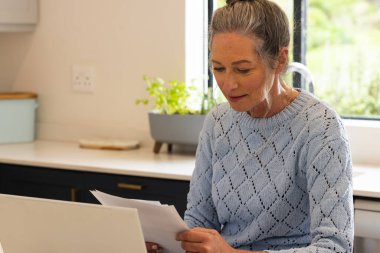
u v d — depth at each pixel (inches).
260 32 77.0
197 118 132.6
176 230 75.8
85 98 155.4
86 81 154.3
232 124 87.5
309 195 79.7
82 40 154.0
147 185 123.2
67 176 131.7
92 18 152.2
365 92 256.5
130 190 125.0
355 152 129.8
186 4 141.5
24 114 157.1
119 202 76.7
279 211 83.2
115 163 129.8
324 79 265.9
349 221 76.1
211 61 80.0
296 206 83.1
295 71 123.2
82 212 70.1
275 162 83.7
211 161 89.9
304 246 84.3
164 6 143.6
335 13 339.6
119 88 150.8
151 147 147.4
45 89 160.4
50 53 158.6
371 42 336.2
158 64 145.6
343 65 269.4
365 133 128.7
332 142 78.8
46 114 160.9
